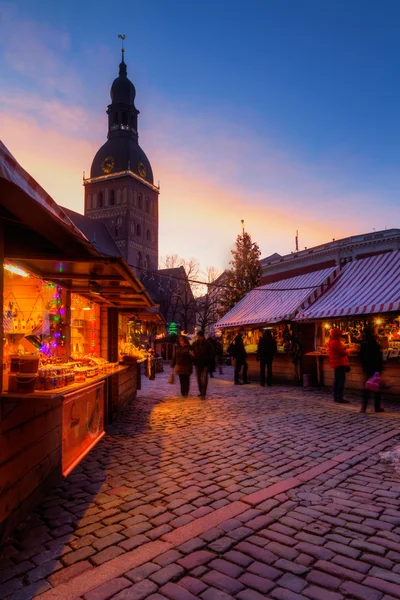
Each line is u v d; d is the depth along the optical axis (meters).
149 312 10.87
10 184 2.39
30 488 3.65
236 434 6.51
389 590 2.51
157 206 90.81
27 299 5.30
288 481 4.36
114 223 82.12
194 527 3.33
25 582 2.62
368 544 3.05
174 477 4.55
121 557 2.89
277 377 14.41
